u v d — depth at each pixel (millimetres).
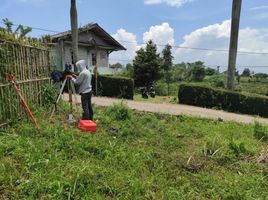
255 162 6523
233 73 18188
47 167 5113
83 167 5176
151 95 22281
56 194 4383
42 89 9898
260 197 5004
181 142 7676
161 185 5113
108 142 6848
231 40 18016
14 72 7949
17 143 5906
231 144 7059
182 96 16750
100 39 30312
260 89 31375
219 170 6078
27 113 8109
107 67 32750
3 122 7219
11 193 4359
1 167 4941
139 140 7488
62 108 10008
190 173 5773
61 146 6133
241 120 12586
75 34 19203
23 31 8742
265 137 8570
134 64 31984
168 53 39688
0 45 7273
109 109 10016
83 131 7586
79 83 8445
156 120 9930
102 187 4742
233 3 17688
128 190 4758
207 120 11102
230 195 4930
